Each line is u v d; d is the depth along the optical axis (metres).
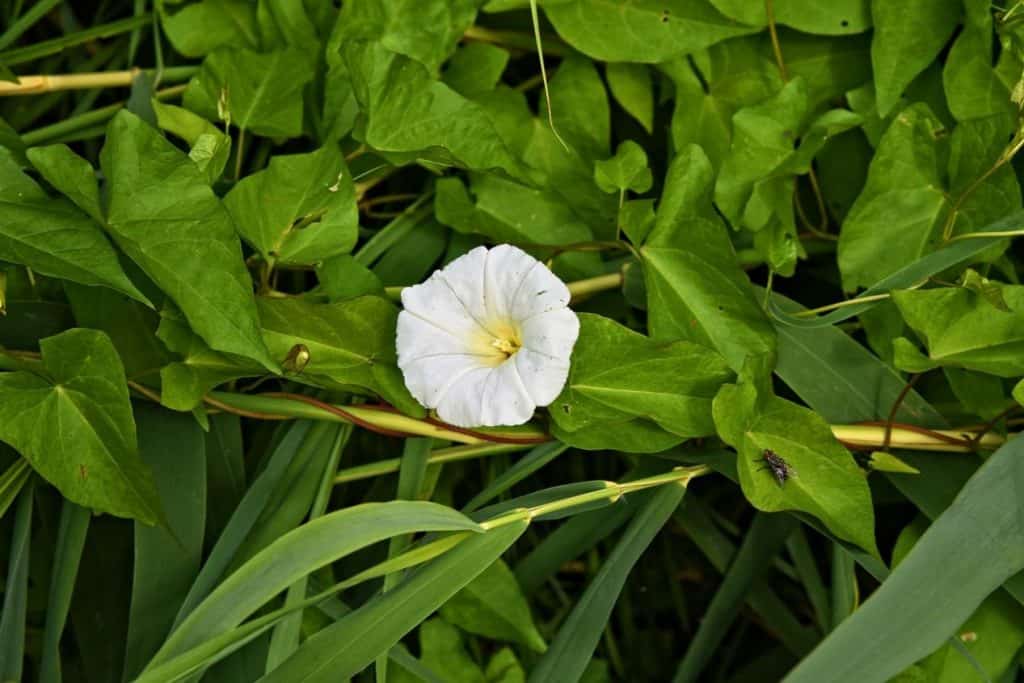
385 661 0.70
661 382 0.71
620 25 0.76
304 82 0.77
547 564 0.75
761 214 0.75
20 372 0.70
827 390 0.73
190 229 0.70
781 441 0.70
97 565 0.74
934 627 0.67
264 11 0.78
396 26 0.76
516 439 0.72
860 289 0.77
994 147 0.72
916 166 0.74
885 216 0.74
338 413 0.73
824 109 0.77
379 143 0.74
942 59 0.76
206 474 0.74
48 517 0.74
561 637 0.70
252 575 0.67
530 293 0.70
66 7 0.83
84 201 0.70
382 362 0.72
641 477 0.73
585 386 0.71
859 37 0.77
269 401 0.73
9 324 0.74
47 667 0.70
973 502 0.68
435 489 0.77
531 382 0.70
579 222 0.76
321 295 0.74
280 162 0.72
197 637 0.67
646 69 0.78
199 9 0.79
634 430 0.71
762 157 0.75
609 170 0.74
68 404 0.70
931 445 0.72
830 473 0.70
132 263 0.73
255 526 0.72
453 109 0.74
